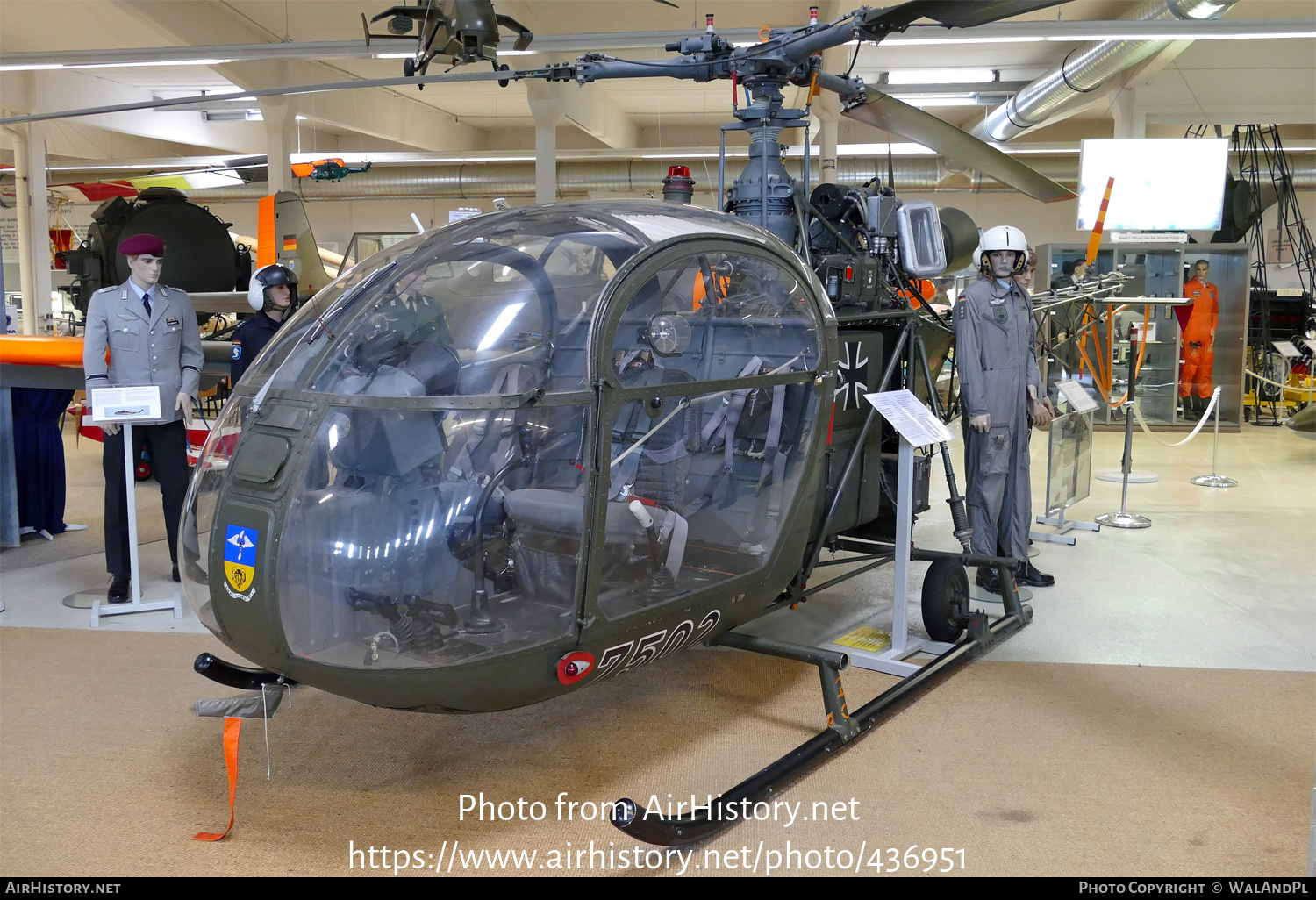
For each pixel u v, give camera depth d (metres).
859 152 14.30
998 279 4.07
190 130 15.21
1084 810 2.41
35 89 13.26
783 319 2.91
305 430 2.19
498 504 2.32
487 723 2.95
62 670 3.39
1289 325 11.47
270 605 2.13
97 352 4.09
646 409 2.36
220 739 2.82
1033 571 4.46
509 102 15.65
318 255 9.19
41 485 5.47
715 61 3.31
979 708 3.04
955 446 8.54
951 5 2.59
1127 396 5.76
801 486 2.92
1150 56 10.68
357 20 11.15
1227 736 2.84
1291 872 2.13
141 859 2.18
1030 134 16.05
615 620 2.34
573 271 2.49
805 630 3.83
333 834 2.30
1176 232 10.55
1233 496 6.63
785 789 2.52
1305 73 11.61
